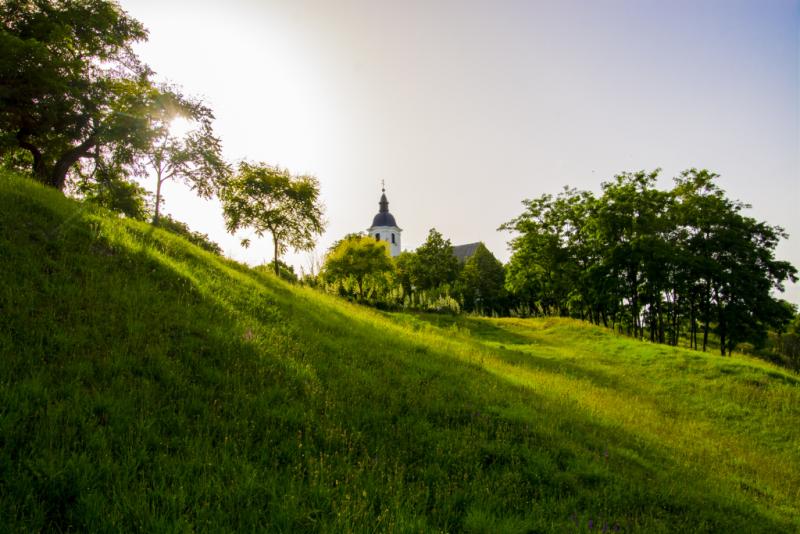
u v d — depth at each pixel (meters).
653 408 13.91
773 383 17.03
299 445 5.18
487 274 63.41
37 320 5.95
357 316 17.45
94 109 19.95
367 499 4.38
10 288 6.32
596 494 5.72
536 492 5.57
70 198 12.06
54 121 19.11
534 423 7.82
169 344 6.65
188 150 23.84
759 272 32.94
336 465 5.13
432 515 4.56
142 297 7.85
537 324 31.56
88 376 5.23
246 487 4.12
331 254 39.38
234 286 11.91
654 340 35.16
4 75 16.61
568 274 40.06
